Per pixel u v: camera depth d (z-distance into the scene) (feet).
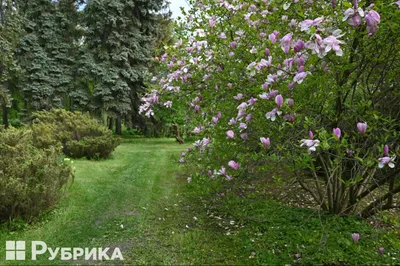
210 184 11.80
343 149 9.26
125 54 49.39
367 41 8.78
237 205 13.75
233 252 10.38
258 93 9.82
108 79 47.73
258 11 10.94
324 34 6.75
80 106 50.11
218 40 12.22
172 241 11.17
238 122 10.68
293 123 8.13
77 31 56.54
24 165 12.84
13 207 11.78
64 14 55.42
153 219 13.39
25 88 52.08
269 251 10.25
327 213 12.60
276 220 12.57
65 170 14.42
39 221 12.73
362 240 10.49
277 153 9.10
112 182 19.61
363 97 10.90
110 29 50.31
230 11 12.13
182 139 45.01
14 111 69.41
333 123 10.05
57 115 32.89
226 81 11.66
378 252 9.80
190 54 12.86
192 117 14.49
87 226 12.37
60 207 14.35
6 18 51.96
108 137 30.27
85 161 27.50
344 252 9.75
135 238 11.44
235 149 10.87
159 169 23.97
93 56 50.47
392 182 11.19
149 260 9.78
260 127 9.81
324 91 9.18
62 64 54.70
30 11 54.24
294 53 8.27
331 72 8.84
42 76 52.13
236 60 11.52
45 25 53.36
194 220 13.26
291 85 8.45
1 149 13.85
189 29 14.01
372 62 9.91
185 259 9.90
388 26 7.93
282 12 9.66
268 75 8.66
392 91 10.57
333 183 12.22
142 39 52.80
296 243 10.53
